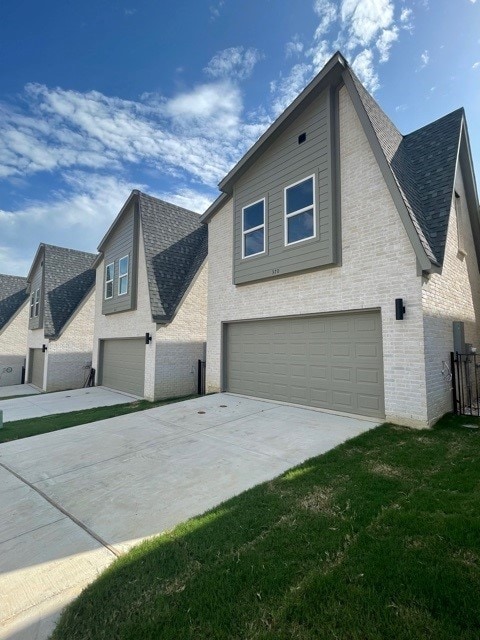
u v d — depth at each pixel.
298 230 8.53
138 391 13.02
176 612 2.28
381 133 7.53
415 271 6.45
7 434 7.57
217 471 4.82
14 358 21.81
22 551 3.13
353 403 7.38
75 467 5.25
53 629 2.26
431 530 3.02
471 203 9.84
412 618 2.12
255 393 9.70
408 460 4.77
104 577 2.69
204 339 13.11
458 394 7.29
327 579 2.48
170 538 3.17
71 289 19.47
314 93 8.16
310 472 4.54
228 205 11.05
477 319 9.99
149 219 13.66
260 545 2.96
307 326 8.44
